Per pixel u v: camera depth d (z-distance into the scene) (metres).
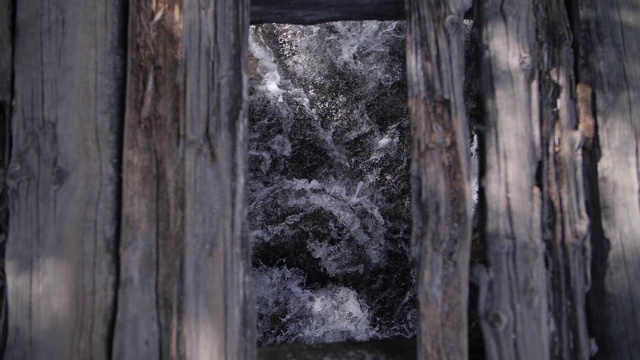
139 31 1.53
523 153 1.61
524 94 1.63
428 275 1.55
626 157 1.68
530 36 1.66
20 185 1.53
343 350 1.79
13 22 1.61
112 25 1.55
